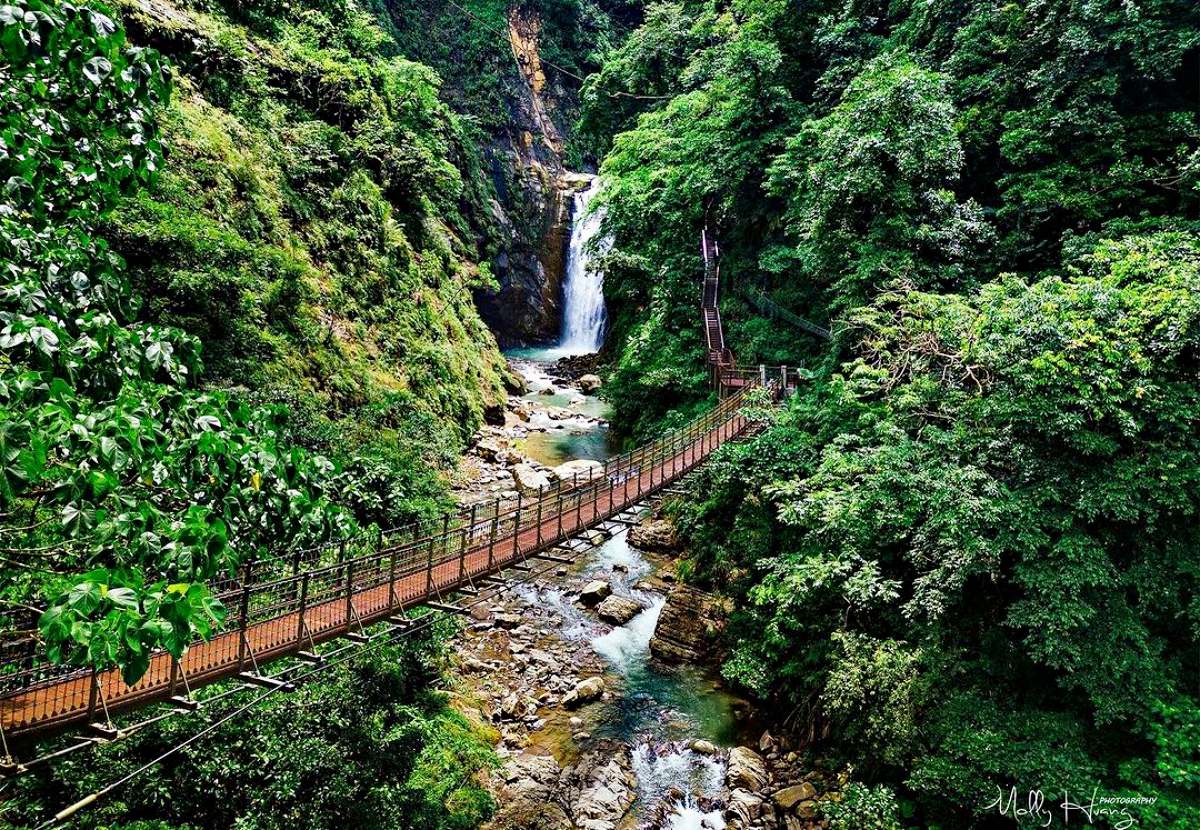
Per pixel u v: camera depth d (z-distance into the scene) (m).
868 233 16.50
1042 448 9.48
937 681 9.78
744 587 14.18
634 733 11.68
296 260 18.97
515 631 14.40
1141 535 8.97
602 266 31.67
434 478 15.77
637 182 30.44
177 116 16.73
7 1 2.94
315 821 7.79
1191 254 9.92
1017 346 9.52
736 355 24.38
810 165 18.53
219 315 14.66
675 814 10.07
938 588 9.82
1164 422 8.84
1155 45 13.51
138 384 3.89
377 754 8.96
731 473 15.45
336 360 18.50
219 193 16.92
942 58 19.19
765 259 22.53
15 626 5.58
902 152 14.94
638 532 18.92
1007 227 15.91
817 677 11.45
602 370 35.06
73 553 4.28
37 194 3.97
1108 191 14.02
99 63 3.52
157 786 6.90
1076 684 8.70
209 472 4.12
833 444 14.02
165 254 14.03
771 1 25.41
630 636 14.60
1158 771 7.88
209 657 7.05
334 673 9.10
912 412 12.02
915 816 9.25
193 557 3.32
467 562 10.72
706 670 13.51
